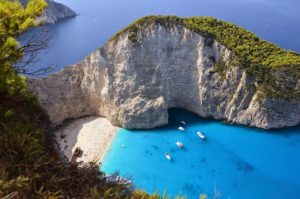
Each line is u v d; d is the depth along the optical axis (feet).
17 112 59.00
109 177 59.11
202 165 225.15
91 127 265.95
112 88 272.72
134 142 248.11
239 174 217.15
